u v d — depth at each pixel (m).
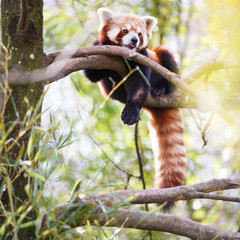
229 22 5.00
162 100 7.66
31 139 3.91
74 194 3.92
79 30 8.07
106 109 9.39
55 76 5.05
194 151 10.31
